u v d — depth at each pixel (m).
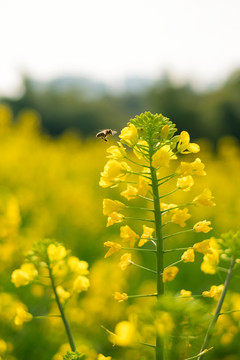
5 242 6.54
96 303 6.43
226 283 2.98
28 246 6.65
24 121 23.03
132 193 2.94
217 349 4.45
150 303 2.26
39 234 9.71
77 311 5.95
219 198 15.07
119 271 6.98
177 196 14.46
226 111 58.31
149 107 66.12
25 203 11.74
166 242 11.01
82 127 77.62
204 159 23.34
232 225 11.76
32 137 23.33
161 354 2.52
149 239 2.87
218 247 3.08
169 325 2.21
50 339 5.68
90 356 4.11
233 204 14.84
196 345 2.71
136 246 9.86
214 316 2.82
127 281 8.25
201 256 8.95
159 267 2.83
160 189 15.09
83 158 22.00
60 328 5.80
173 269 2.82
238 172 20.39
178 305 2.19
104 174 2.98
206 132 59.12
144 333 2.32
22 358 5.54
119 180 2.98
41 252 3.30
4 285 6.68
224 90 61.53
